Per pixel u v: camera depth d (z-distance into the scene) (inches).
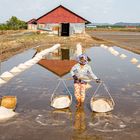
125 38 1779.0
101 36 2062.0
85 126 274.2
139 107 335.0
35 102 351.6
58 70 575.8
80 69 327.3
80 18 1737.2
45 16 1765.5
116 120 291.3
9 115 298.5
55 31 1769.2
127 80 483.5
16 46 1032.2
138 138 247.1
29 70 574.9
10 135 251.6
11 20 3356.3
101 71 570.9
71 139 244.1
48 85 441.4
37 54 828.6
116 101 358.3
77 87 330.6
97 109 319.6
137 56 838.5
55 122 284.5
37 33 1834.4
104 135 253.0
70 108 328.8
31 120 289.4
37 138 245.8
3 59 740.7
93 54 894.4
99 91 406.6
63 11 1743.4
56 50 1005.2
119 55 861.8
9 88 420.2
